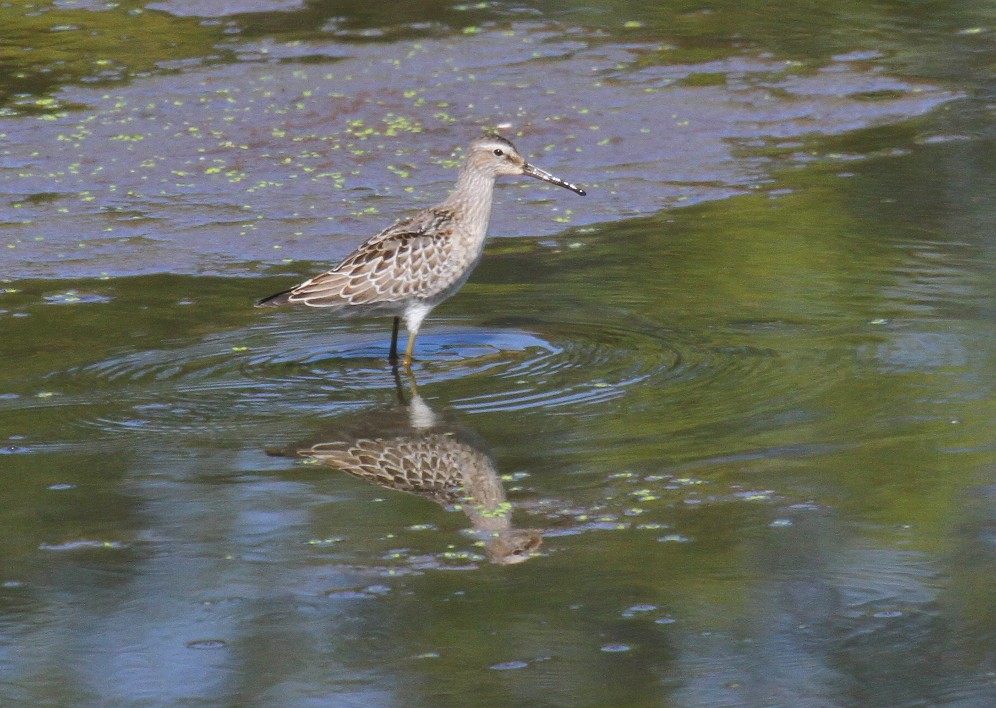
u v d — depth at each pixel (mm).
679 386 12734
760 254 16609
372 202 18969
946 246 16609
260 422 12156
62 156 20703
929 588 9461
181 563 9898
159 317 15000
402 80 23859
